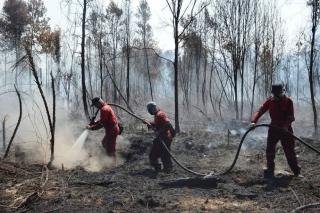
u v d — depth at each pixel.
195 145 13.41
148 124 10.25
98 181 8.88
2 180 8.81
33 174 9.45
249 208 7.15
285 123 9.17
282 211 6.96
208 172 9.84
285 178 9.12
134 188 8.39
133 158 11.68
